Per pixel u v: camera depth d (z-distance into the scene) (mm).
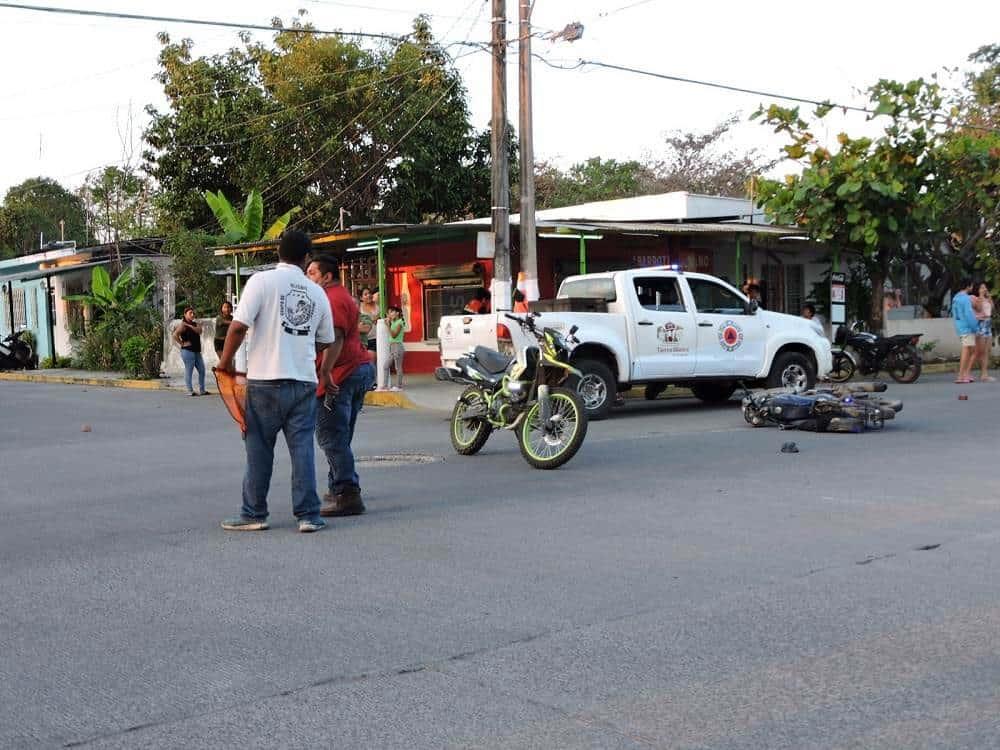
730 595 5828
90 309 32719
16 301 38250
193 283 28594
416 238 20734
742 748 3844
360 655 4945
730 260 26547
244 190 33375
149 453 12703
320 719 4184
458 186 34188
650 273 15898
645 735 3971
